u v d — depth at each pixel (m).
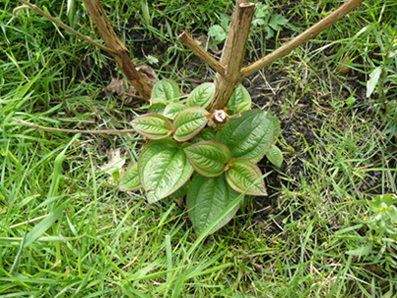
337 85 0.54
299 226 0.48
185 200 0.50
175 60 0.56
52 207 0.43
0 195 0.45
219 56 0.56
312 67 0.55
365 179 0.51
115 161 0.52
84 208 0.47
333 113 0.53
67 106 0.54
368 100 0.53
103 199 0.50
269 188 0.51
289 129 0.53
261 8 0.54
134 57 0.56
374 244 0.46
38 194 0.45
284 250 0.48
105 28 0.41
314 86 0.54
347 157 0.51
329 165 0.51
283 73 0.55
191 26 0.57
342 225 0.48
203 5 0.56
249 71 0.41
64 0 0.54
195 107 0.43
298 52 0.55
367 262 0.47
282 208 0.50
